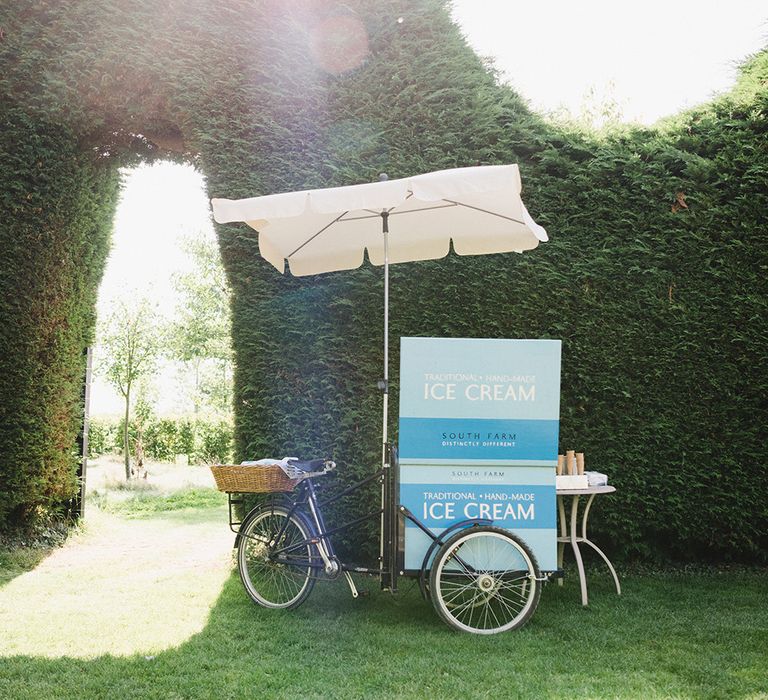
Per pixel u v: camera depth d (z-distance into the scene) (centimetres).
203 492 1036
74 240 639
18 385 589
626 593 452
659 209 517
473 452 386
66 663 326
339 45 551
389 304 525
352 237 491
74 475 666
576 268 515
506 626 375
